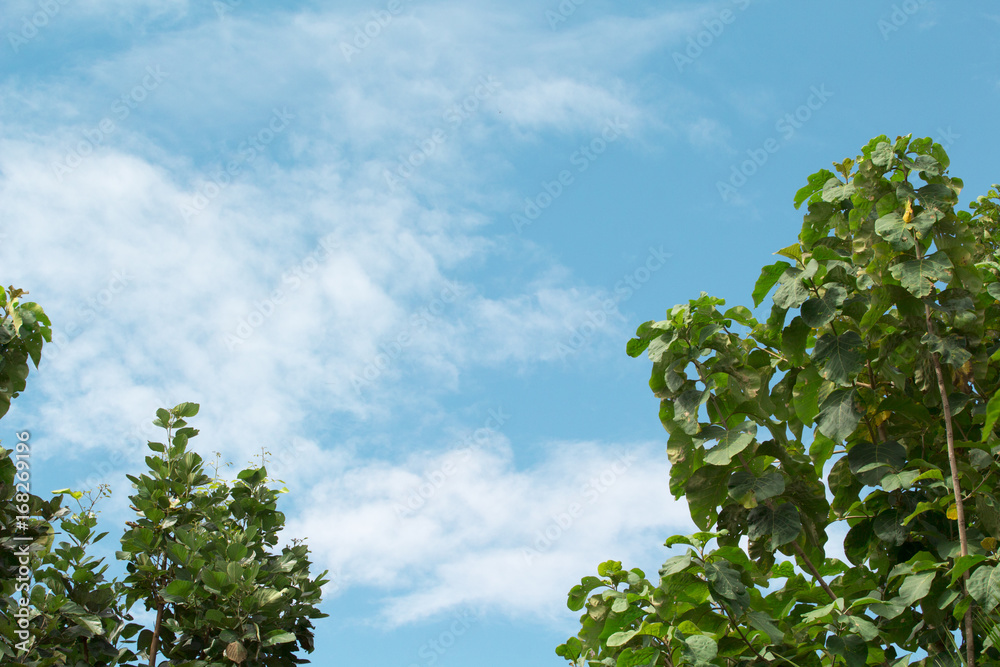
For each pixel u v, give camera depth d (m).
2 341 5.70
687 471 4.74
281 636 6.34
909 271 4.55
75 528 6.62
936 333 4.67
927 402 4.79
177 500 6.92
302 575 7.33
